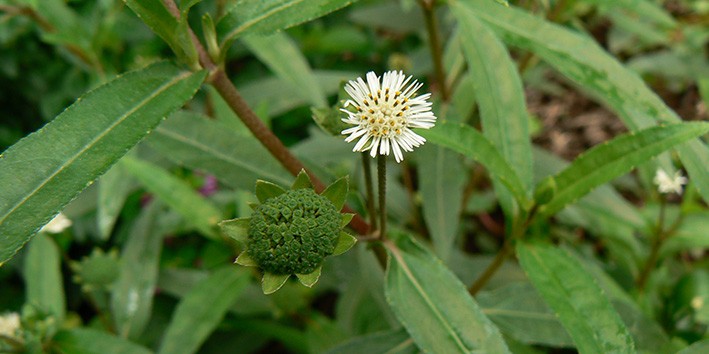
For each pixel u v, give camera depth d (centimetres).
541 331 14
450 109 17
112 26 21
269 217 10
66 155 10
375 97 11
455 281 12
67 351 15
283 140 25
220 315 15
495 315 14
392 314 15
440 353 11
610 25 30
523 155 13
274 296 17
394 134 10
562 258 12
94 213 23
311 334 18
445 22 24
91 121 10
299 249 10
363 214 13
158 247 17
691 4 29
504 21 14
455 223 16
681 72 25
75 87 24
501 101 13
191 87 11
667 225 17
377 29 28
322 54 27
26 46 23
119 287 17
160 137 13
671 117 13
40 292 16
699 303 16
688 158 12
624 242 18
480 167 20
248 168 13
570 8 16
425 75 26
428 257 12
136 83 11
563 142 30
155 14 11
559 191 12
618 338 11
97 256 17
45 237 16
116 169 16
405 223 20
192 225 18
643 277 18
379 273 16
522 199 12
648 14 17
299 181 11
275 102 20
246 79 25
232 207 19
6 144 23
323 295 23
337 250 11
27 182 10
